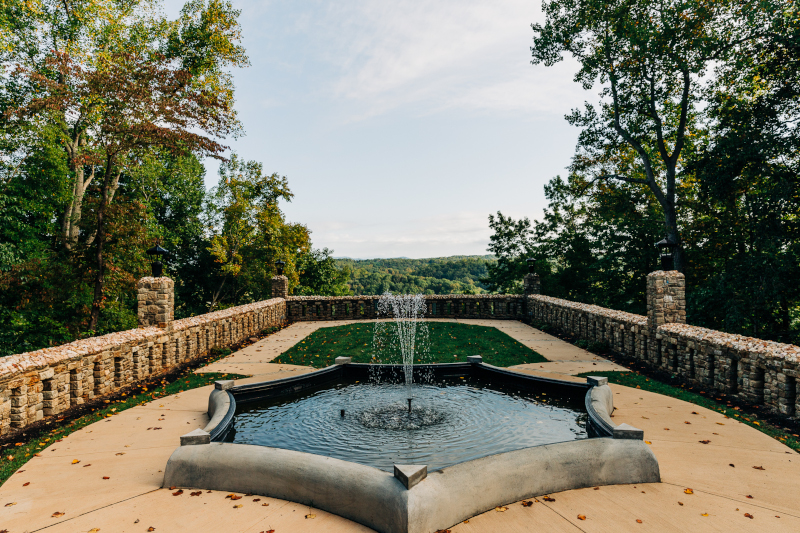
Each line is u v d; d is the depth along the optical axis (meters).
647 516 3.18
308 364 9.64
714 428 5.19
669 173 18.86
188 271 27.17
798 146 13.44
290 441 4.88
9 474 4.12
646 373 8.45
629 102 19.27
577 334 12.49
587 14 18.62
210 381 8.10
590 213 24.89
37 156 15.65
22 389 5.51
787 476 3.88
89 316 14.27
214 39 19.19
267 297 30.53
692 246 19.53
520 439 4.90
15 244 14.93
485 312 17.75
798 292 13.70
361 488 3.20
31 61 15.85
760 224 13.76
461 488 3.20
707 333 7.48
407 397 6.77
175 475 3.81
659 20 16.81
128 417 5.93
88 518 3.25
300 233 27.98
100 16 16.42
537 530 3.01
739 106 15.01
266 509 3.40
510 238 28.52
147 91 11.77
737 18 15.23
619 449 3.83
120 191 21.14
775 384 5.83
